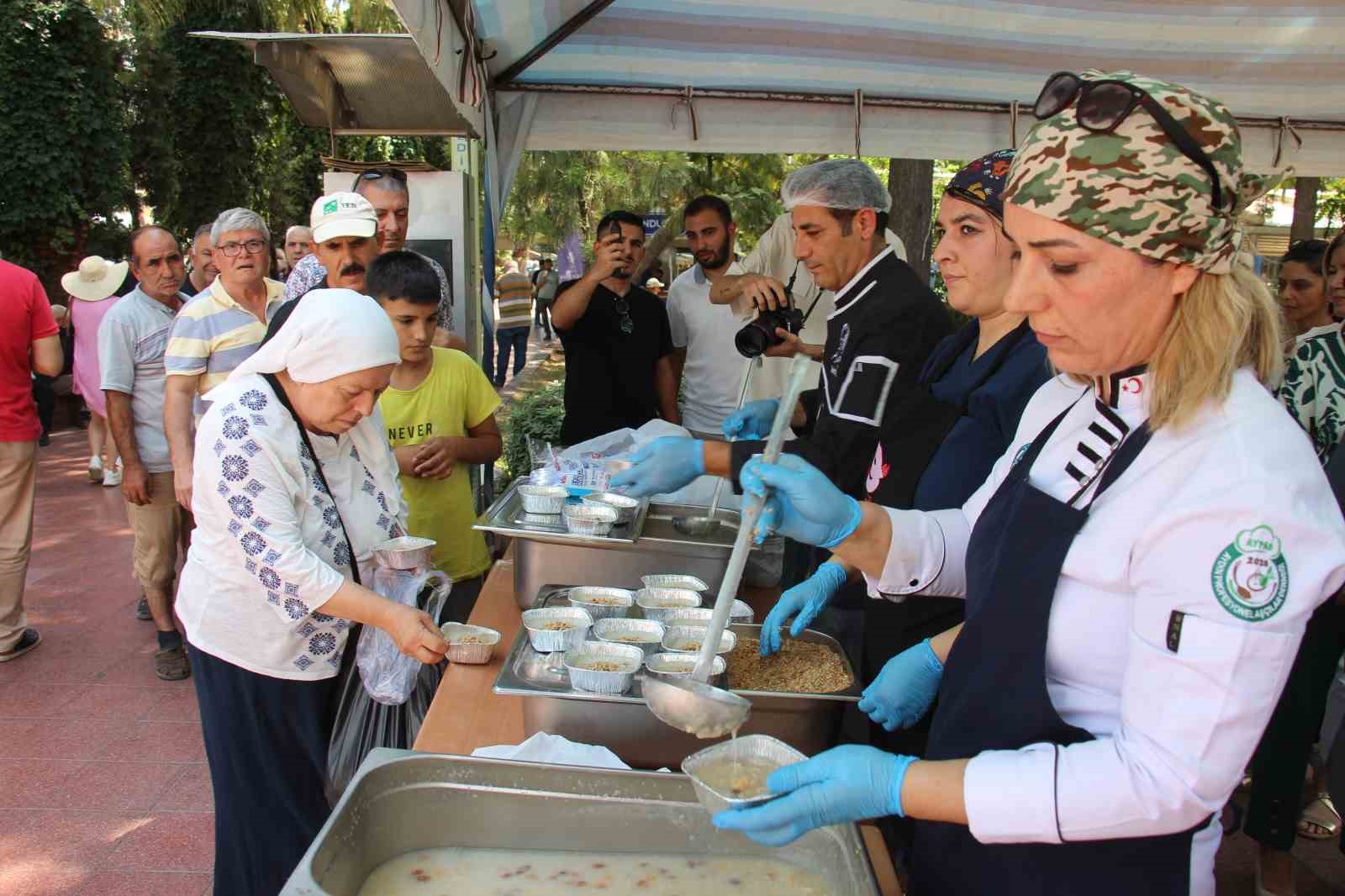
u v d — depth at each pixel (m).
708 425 4.22
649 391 4.12
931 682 1.45
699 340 4.21
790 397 1.31
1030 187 0.89
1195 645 0.85
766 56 4.05
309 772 2.05
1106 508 0.97
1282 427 0.89
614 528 2.45
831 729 1.64
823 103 4.41
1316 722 2.58
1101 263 0.88
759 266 4.29
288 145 15.23
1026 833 0.92
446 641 1.87
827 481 1.26
